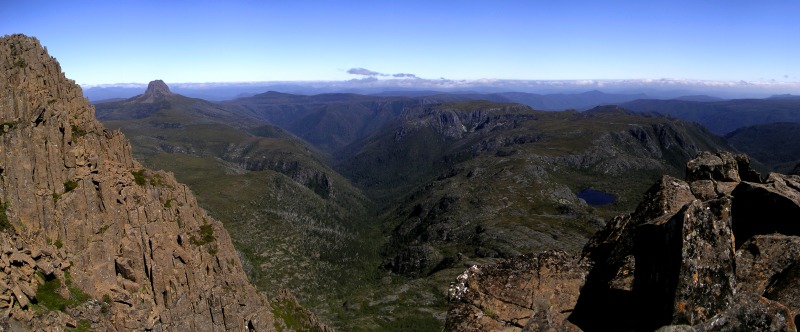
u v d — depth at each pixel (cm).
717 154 3200
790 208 2417
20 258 5372
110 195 7131
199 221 9081
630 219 2988
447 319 2647
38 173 6369
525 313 2586
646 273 2319
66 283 5972
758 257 2262
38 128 6519
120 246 7081
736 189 2748
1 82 6456
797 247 2217
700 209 2125
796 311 1997
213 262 8456
